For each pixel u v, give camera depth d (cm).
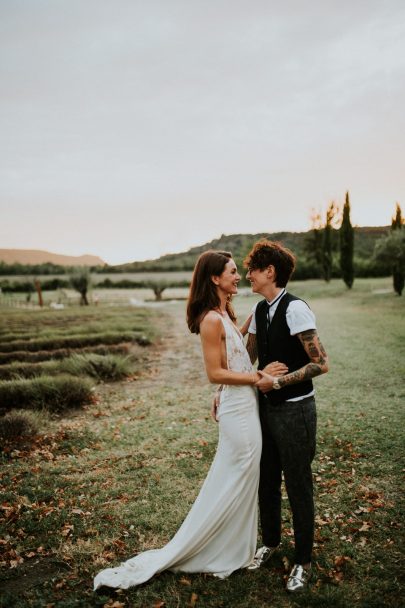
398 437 475
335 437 489
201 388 802
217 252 257
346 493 362
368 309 1930
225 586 253
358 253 6388
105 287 6881
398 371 788
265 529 275
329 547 290
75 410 691
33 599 252
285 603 240
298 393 242
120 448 506
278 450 262
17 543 312
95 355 968
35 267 12319
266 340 253
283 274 247
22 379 769
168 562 257
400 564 268
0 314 2805
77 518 345
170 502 366
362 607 233
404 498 347
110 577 257
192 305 259
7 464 471
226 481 254
